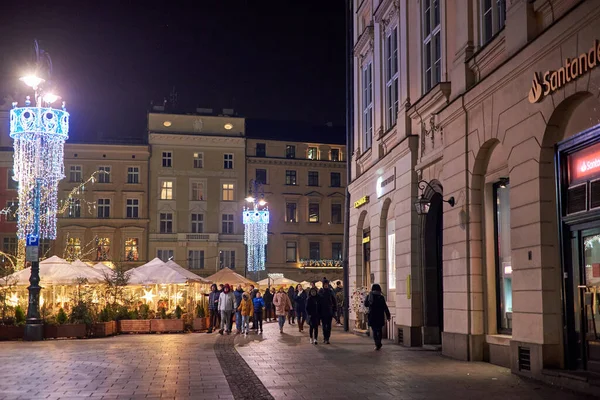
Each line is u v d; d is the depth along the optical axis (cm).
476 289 1523
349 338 2327
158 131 6612
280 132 7338
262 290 4819
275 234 6900
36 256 2447
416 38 2009
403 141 2012
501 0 1487
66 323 2506
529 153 1259
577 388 1058
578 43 1098
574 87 1112
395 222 2125
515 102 1322
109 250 6419
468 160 1559
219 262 6619
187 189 6631
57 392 1102
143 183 6550
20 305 2722
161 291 3422
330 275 7012
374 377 1246
